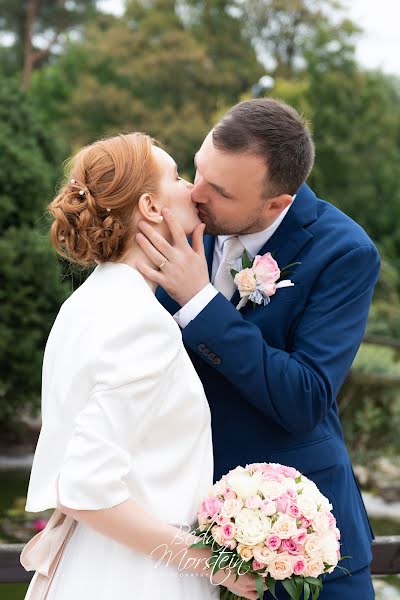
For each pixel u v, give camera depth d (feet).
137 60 66.74
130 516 5.20
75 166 6.04
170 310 6.98
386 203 58.39
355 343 6.37
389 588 14.84
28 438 28.22
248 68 70.38
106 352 5.37
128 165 5.91
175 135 61.72
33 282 25.77
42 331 26.35
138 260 6.08
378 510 20.66
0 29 85.92
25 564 6.06
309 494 5.60
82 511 5.15
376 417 23.59
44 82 69.82
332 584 6.42
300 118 6.55
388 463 23.61
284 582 5.46
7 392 26.50
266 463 6.11
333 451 6.61
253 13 75.20
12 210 26.08
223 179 6.23
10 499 21.29
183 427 5.59
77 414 5.45
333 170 57.11
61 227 5.95
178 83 67.05
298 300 6.47
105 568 5.51
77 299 5.83
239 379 6.07
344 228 6.68
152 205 6.03
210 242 7.20
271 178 6.29
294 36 76.02
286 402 6.01
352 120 58.18
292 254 6.63
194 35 72.23
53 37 86.63
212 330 6.06
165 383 5.48
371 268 6.58
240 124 6.22
